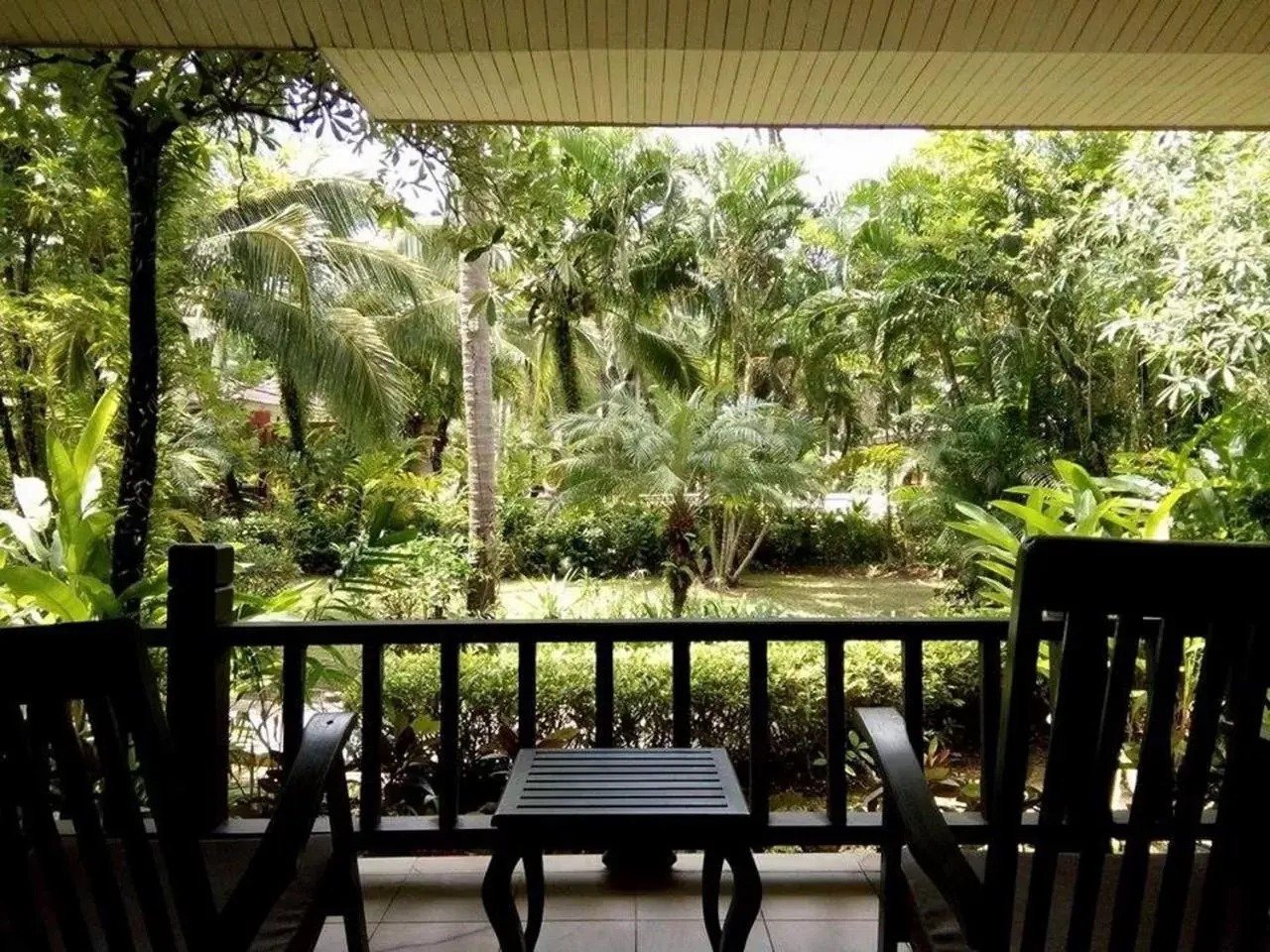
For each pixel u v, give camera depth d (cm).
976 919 116
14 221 461
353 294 1202
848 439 1307
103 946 140
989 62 206
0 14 196
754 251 1189
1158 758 119
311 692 402
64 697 110
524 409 1420
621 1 184
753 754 208
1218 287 503
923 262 946
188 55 292
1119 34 191
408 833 208
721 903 205
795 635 206
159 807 114
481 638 206
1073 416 877
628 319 1137
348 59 208
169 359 444
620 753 173
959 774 434
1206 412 722
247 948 113
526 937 177
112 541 329
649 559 1094
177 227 431
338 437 1188
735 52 202
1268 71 208
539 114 240
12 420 605
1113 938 123
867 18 188
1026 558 116
